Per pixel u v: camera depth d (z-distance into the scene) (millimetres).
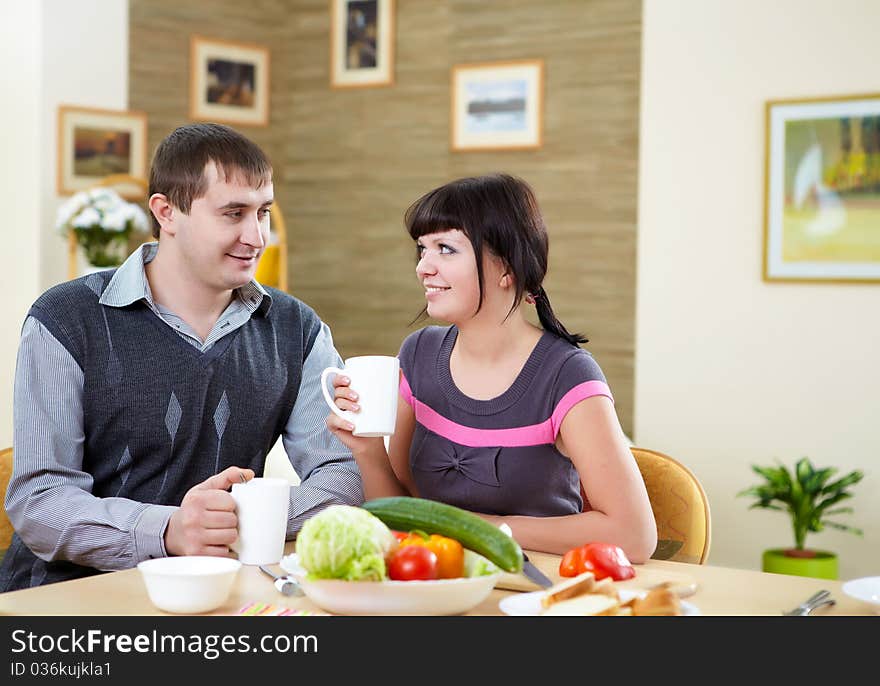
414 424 1850
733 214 4680
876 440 4434
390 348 5836
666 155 4809
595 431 1630
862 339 4449
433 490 1767
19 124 3680
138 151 5305
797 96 4543
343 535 1201
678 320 4801
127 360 1827
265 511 1501
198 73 5617
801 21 4527
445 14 5621
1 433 3650
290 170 6074
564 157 5301
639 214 4871
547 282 5355
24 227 3707
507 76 5438
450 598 1213
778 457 4613
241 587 1382
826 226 4492
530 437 1697
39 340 1789
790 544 4602
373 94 5836
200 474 1879
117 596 1326
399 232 5793
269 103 5988
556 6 5301
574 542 1579
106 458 1840
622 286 5164
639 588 1349
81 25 5086
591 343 5250
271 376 1941
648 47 4840
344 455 1905
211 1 5672
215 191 1763
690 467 4785
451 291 1677
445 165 5648
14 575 1820
